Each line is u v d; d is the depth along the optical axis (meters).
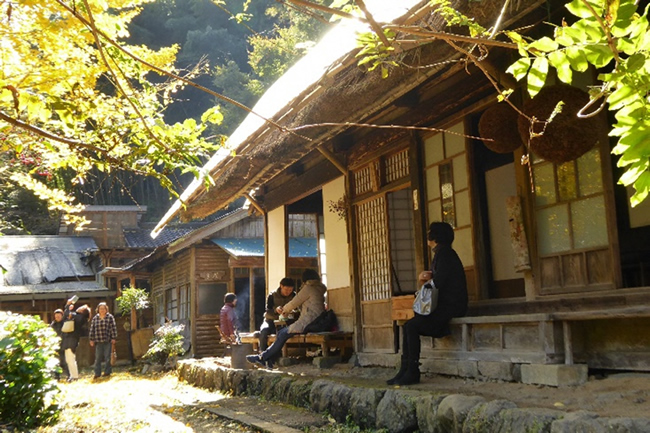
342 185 9.96
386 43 1.79
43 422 7.15
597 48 1.58
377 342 8.81
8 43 3.36
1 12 3.33
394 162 8.61
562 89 5.21
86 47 3.47
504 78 6.04
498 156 7.74
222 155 8.11
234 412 7.13
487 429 4.22
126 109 3.51
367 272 9.20
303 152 8.36
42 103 3.28
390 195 8.94
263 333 11.29
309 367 9.79
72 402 9.07
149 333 19.50
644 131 1.60
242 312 19.38
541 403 4.68
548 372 5.13
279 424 6.09
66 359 15.01
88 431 6.71
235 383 8.98
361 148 9.20
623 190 5.82
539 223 5.98
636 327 4.96
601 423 3.54
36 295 23.28
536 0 4.04
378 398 5.58
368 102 5.91
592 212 5.50
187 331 19.23
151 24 39.59
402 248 8.90
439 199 7.60
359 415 5.72
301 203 13.12
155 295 23.64
